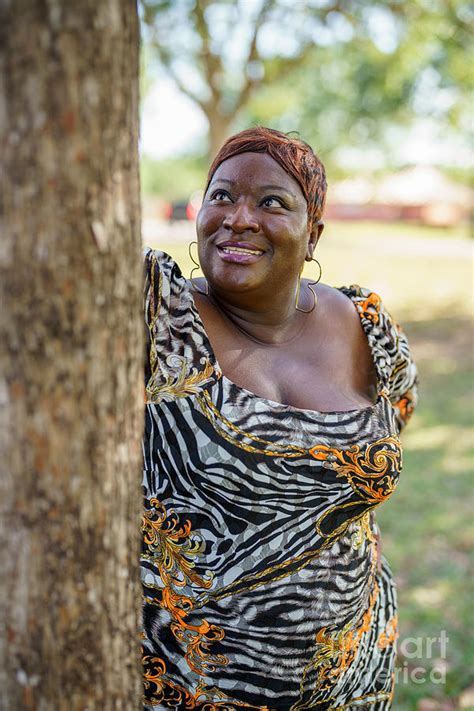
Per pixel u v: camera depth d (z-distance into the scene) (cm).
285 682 194
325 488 187
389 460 192
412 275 1756
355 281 1661
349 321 221
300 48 1459
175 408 180
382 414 206
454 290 1602
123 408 123
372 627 219
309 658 195
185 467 182
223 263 190
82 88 109
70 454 118
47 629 123
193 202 2714
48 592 122
